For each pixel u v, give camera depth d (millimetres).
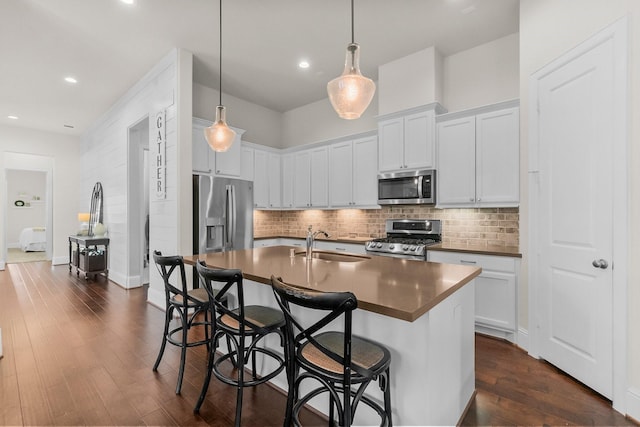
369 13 2916
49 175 6875
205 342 2141
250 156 4859
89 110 5543
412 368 1427
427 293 1400
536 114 2510
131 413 1795
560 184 2268
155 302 3881
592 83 2014
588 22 2068
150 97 4070
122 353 2551
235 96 5000
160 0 2697
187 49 3531
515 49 3250
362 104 1979
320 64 3924
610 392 1881
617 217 1853
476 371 2277
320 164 4781
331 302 1146
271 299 2137
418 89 3611
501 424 1704
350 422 1212
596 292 1983
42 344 2709
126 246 4785
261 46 3486
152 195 4023
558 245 2285
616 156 1859
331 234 4980
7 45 3406
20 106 5312
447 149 3383
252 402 1914
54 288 4707
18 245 9234
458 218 3590
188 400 1927
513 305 2723
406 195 3650
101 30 3143
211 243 3906
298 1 2732
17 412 1787
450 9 2871
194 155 3947
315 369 1331
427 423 1387
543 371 2273
